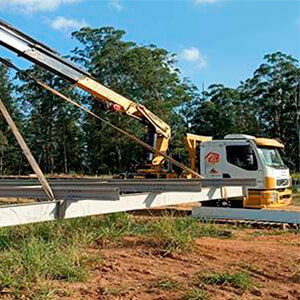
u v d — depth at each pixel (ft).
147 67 134.62
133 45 137.39
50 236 19.20
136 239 20.10
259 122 150.41
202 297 12.71
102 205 18.76
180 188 22.65
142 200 20.90
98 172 137.69
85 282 14.03
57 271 14.33
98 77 134.92
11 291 12.73
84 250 17.72
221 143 38.06
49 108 143.74
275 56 146.72
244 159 37.04
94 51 136.36
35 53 26.58
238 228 27.25
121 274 14.99
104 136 132.46
